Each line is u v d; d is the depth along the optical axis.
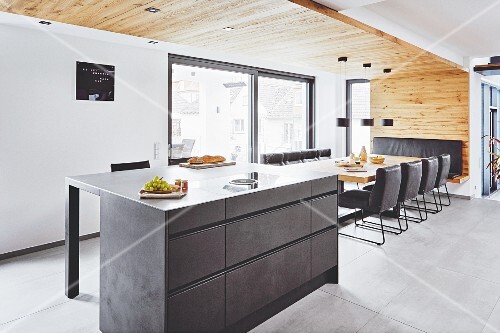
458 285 3.33
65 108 4.55
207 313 2.32
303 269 3.06
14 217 4.19
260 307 2.69
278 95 8.66
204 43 4.66
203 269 2.28
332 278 3.41
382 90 8.18
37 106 4.31
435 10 4.62
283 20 3.66
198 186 2.76
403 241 4.58
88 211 4.85
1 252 4.10
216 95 9.71
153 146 5.50
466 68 7.18
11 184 4.16
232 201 2.44
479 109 7.73
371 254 4.13
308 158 7.46
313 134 8.62
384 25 4.88
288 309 2.94
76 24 3.72
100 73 4.84
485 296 3.12
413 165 4.86
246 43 4.66
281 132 8.73
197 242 2.23
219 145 9.72
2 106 4.05
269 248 2.74
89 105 4.77
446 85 7.36
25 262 3.97
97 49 4.82
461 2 4.33
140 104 5.32
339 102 8.70
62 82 4.50
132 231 2.30
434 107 7.52
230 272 2.46
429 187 5.57
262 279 2.69
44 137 4.39
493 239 4.65
